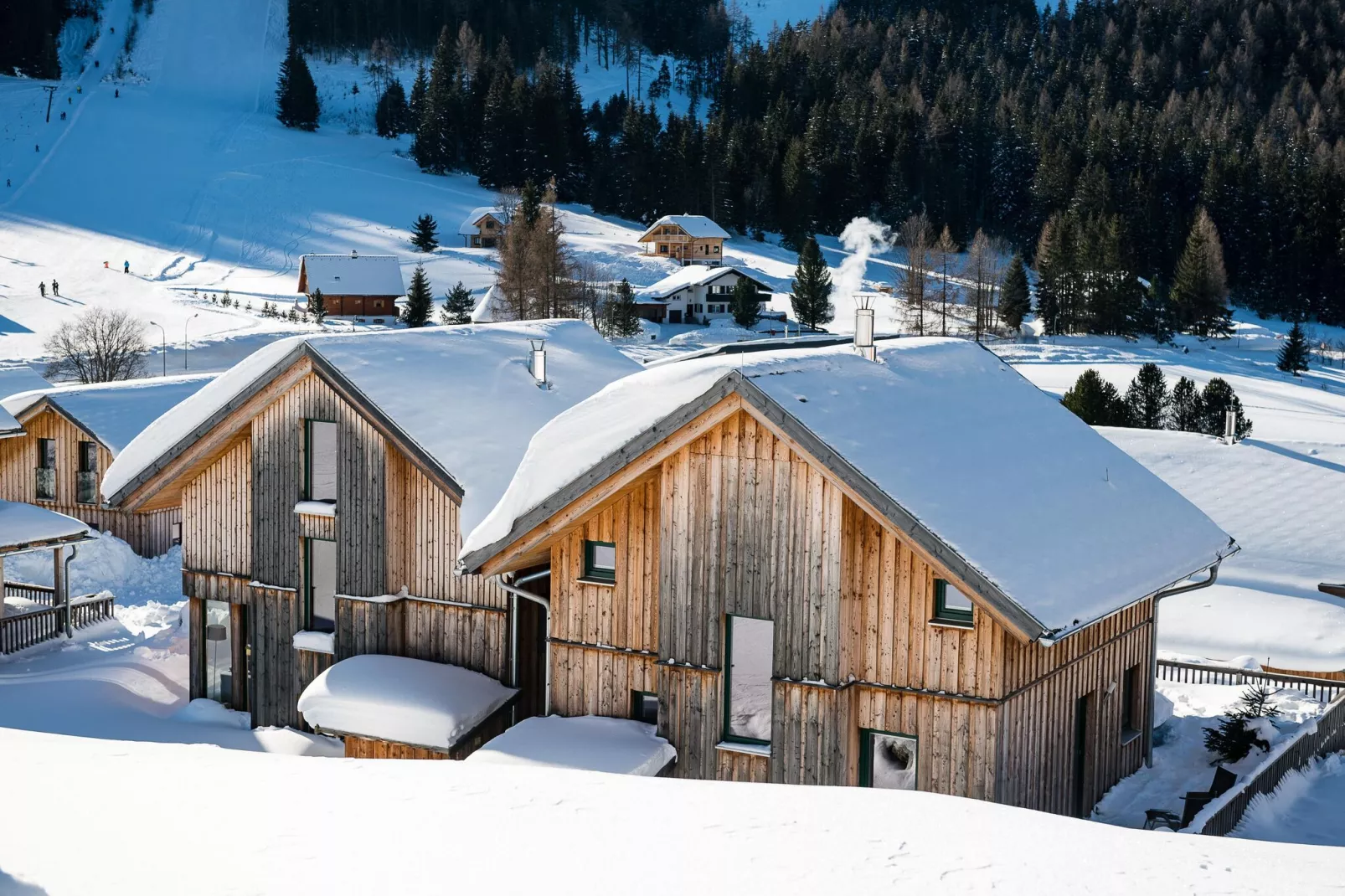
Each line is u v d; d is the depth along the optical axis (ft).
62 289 371.15
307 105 652.89
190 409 81.30
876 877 31.22
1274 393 292.61
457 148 614.75
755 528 56.18
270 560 79.77
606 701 61.77
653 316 381.81
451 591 74.38
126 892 29.32
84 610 104.88
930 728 54.24
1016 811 37.70
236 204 517.55
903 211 554.87
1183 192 533.96
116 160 566.36
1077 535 58.29
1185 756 72.74
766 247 533.55
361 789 38.99
